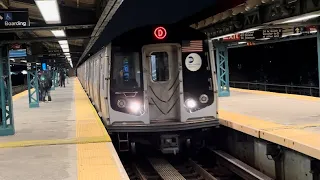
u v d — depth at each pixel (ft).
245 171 27.22
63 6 28.22
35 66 55.42
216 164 34.24
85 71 81.61
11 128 31.22
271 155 25.72
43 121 38.93
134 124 30.12
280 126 28.12
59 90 98.17
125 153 34.60
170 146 30.50
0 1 26.58
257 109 39.65
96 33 32.73
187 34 30.76
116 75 30.40
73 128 33.30
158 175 29.58
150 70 30.78
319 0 28.45
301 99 48.21
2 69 30.83
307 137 23.35
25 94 90.53
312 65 90.94
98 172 18.99
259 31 49.29
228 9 37.32
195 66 30.83
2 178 18.53
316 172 21.38
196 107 30.76
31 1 29.55
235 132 32.32
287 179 24.49
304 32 49.57
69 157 22.53
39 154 23.59
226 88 59.11
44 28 27.84
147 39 30.42
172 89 31.12
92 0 26.58
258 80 112.98
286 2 31.24
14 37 30.37
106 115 30.60
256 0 31.73
